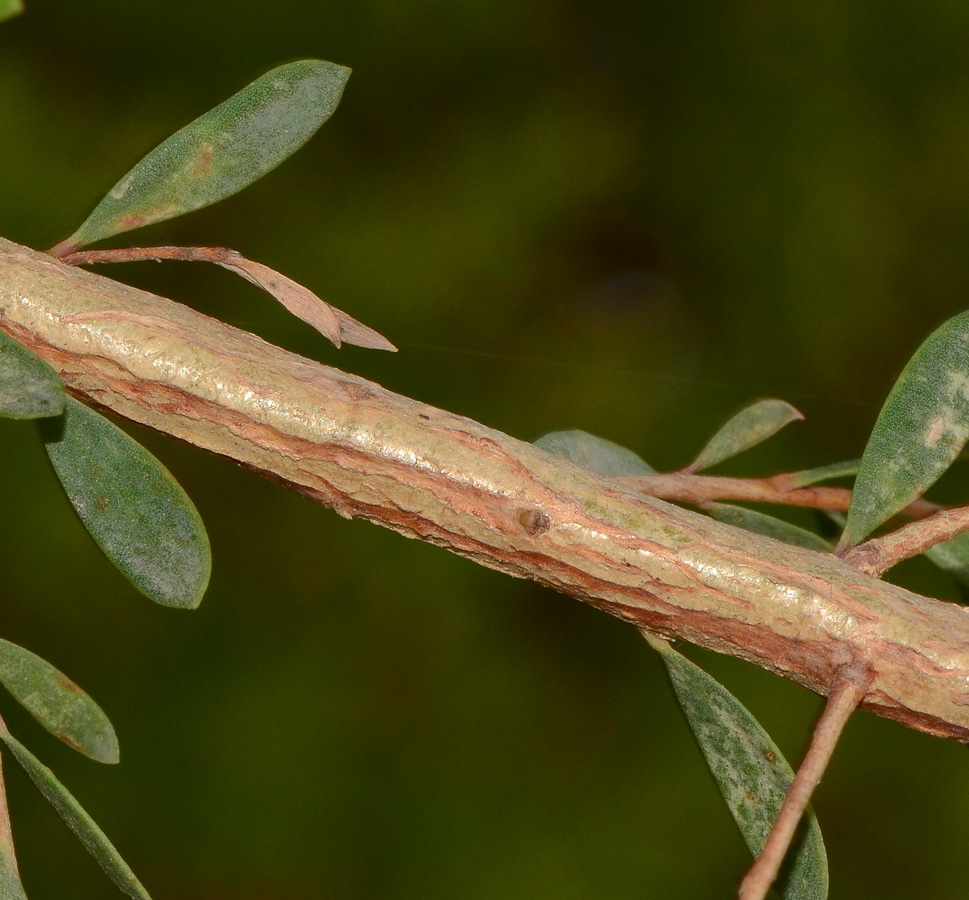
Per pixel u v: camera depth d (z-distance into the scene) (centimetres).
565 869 53
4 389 22
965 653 23
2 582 52
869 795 56
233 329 23
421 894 52
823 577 23
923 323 59
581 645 57
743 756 24
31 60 55
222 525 57
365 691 55
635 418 59
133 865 51
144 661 53
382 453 23
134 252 24
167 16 57
